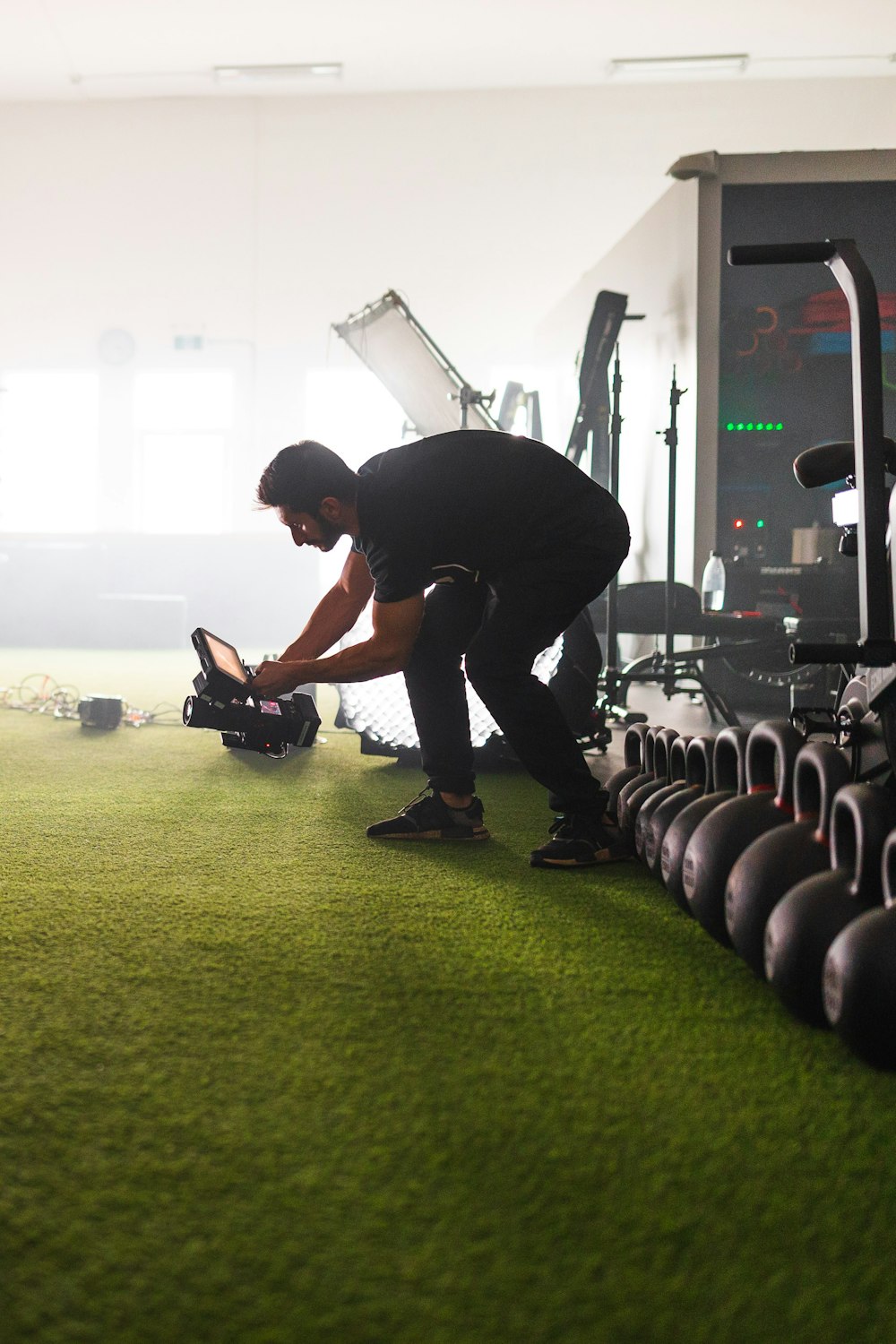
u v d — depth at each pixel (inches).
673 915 65.4
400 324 215.8
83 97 407.2
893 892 42.1
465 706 86.0
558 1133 37.9
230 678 74.5
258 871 74.6
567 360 283.3
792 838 51.4
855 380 61.0
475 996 51.0
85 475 417.4
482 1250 31.3
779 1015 49.1
